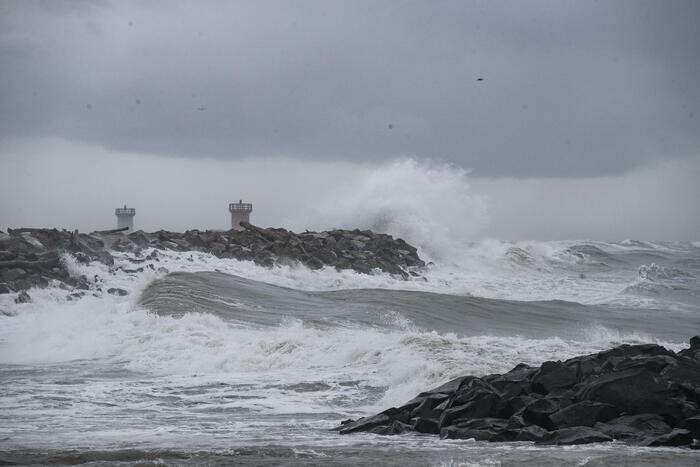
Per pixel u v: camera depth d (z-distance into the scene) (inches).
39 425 1195.3
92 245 4018.2
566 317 3154.5
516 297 4097.0
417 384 1518.2
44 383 1627.7
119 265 3848.4
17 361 1989.4
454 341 1891.0
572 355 1817.2
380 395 1485.0
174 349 2004.2
